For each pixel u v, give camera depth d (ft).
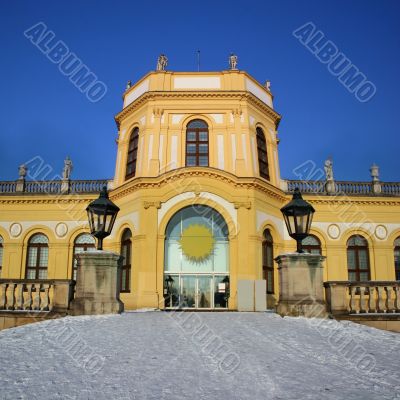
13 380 21.93
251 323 40.88
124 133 82.64
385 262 81.30
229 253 68.54
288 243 78.07
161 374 23.27
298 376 23.53
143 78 81.30
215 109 76.59
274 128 84.58
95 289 46.16
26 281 46.47
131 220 72.28
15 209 84.33
